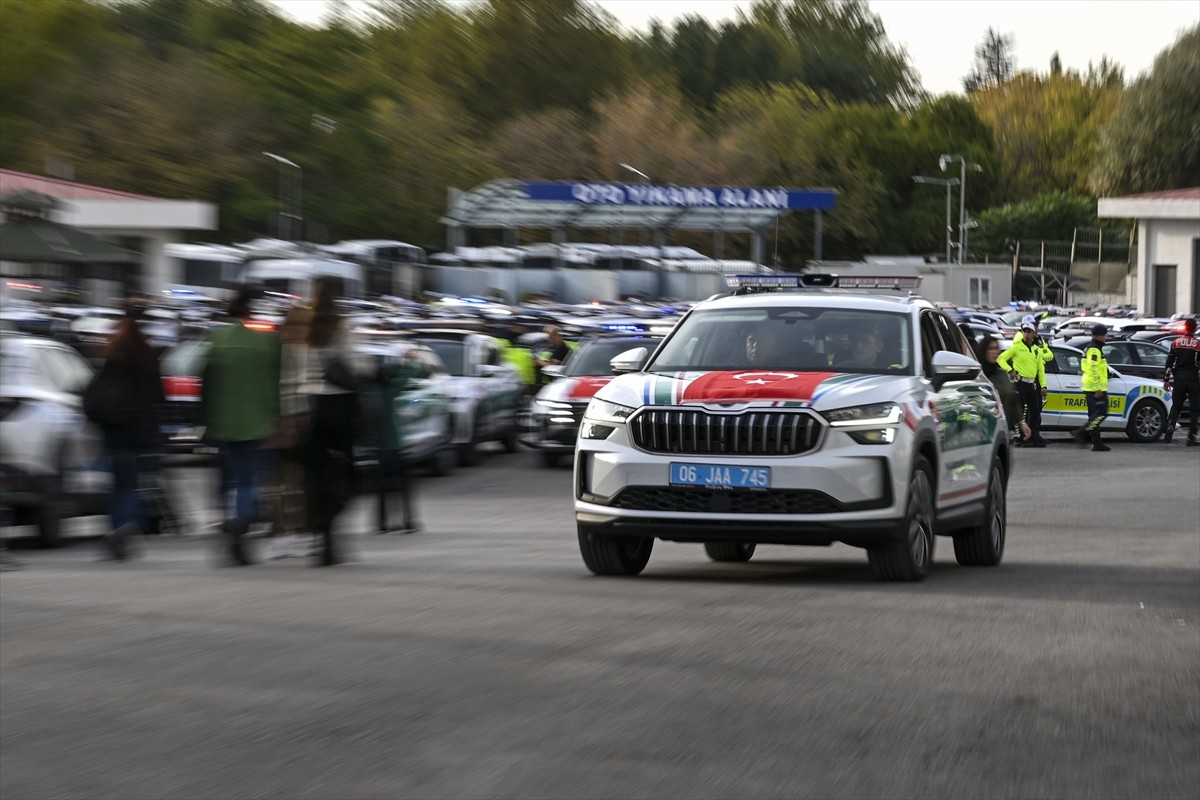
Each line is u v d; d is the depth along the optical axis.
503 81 126.00
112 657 8.65
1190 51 91.06
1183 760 6.57
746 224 83.25
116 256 50.94
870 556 11.87
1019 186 148.00
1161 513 19.34
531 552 14.78
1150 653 9.02
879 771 6.32
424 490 23.05
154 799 5.91
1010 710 7.45
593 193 77.12
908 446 11.48
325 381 12.99
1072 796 6.03
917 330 12.66
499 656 8.63
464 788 6.03
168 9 119.06
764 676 8.13
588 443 11.73
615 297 71.31
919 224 119.06
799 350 12.42
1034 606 10.79
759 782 6.12
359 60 113.94
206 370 13.54
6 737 6.86
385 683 7.91
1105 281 112.62
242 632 9.45
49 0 91.94
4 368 15.91
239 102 92.69
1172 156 90.75
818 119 119.56
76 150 87.38
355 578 12.25
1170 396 33.91
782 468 11.20
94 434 15.94
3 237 49.06
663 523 11.38
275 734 6.87
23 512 15.65
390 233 95.81
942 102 127.50
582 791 5.99
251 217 88.62
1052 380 33.00
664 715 7.23
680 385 11.70
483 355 29.12
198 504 20.28
